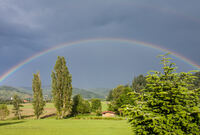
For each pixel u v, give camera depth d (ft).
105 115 209.97
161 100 37.47
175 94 37.76
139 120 35.24
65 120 170.60
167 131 34.99
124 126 115.03
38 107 202.69
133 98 42.88
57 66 200.54
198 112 33.86
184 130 36.06
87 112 245.65
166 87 38.45
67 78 201.57
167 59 42.88
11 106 319.27
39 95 205.46
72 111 232.32
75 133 87.35
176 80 40.37
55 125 124.06
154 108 39.11
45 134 84.02
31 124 131.95
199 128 35.99
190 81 40.57
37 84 205.98
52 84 198.70
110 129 100.48
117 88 242.99
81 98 239.91
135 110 35.65
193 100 38.52
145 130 35.86
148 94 41.63
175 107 36.68
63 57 203.72
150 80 41.60
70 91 201.46
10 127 109.29
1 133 85.76
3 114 201.87
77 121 157.99
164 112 37.27
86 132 90.33
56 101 194.18
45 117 219.41
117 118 177.99
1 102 351.67
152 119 33.76
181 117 35.86
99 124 129.49
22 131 91.86
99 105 245.45
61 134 84.64
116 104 222.07
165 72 41.78
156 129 34.12
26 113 248.32
